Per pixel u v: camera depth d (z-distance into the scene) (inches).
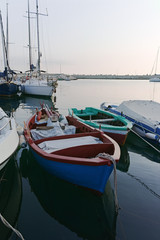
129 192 215.5
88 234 155.6
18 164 280.8
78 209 189.6
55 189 224.7
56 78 1224.8
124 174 259.0
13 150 224.1
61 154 212.2
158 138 357.4
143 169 274.5
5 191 213.8
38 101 965.2
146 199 203.0
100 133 267.1
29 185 229.8
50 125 310.5
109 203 195.0
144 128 394.3
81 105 904.3
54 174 215.3
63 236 152.3
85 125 313.7
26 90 1052.5
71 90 1903.3
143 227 163.8
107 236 153.9
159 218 174.7
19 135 297.3
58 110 757.9
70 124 382.3
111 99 1169.4
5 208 184.7
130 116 447.2
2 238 148.4
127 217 175.5
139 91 1860.2
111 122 433.4
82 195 209.2
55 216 176.4
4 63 931.3
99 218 176.4
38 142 242.4
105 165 171.3
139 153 335.9
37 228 159.9
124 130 328.8
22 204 191.8
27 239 148.0
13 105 842.8
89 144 223.3
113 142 231.5
